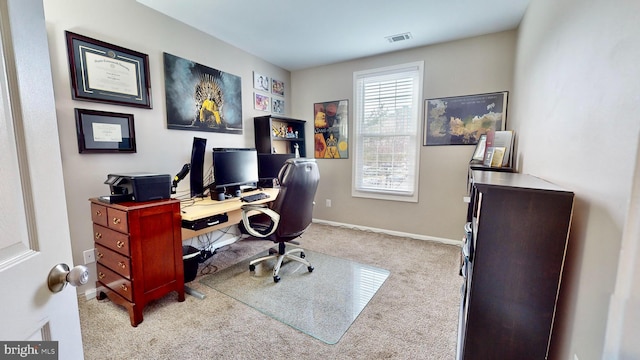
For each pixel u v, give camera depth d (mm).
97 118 2051
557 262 954
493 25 2664
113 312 1871
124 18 2188
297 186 2219
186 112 2693
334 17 2521
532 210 960
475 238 1052
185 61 2654
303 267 2623
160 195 1938
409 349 1550
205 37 2855
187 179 2730
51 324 596
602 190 778
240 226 3158
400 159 3525
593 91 890
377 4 2293
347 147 3855
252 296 2098
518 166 2199
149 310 1905
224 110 3105
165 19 2475
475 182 1096
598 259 773
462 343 1188
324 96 3961
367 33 2857
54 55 1838
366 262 2732
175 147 2621
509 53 2795
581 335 855
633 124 623
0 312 476
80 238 2012
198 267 2602
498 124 2900
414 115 3387
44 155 588
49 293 592
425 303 2006
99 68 2047
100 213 1886
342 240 3387
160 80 2469
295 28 2742
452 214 3236
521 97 2252
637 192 322
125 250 1738
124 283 1772
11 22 514
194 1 2256
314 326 1745
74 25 1920
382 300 2045
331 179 4027
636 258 309
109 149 2127
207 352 1517
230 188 2871
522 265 988
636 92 621
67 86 1900
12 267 498
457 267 2605
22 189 534
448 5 2301
